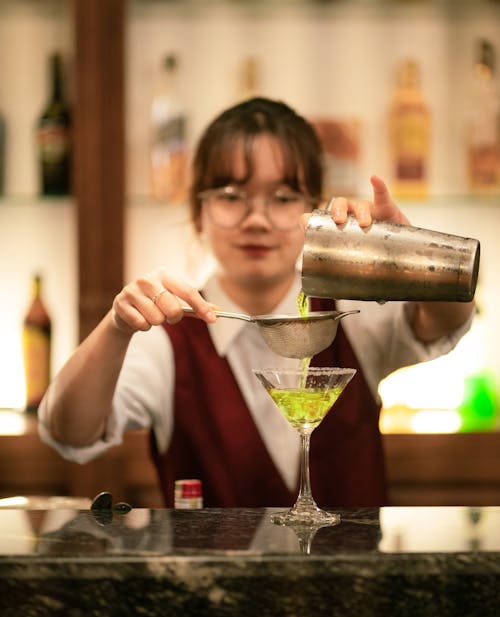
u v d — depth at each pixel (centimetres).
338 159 269
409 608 107
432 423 269
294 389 128
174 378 182
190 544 112
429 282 127
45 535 118
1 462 254
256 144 177
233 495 178
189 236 214
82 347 154
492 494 258
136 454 255
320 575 106
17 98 278
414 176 269
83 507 158
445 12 276
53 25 278
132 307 140
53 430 163
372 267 128
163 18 275
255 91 273
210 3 273
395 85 277
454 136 276
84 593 107
